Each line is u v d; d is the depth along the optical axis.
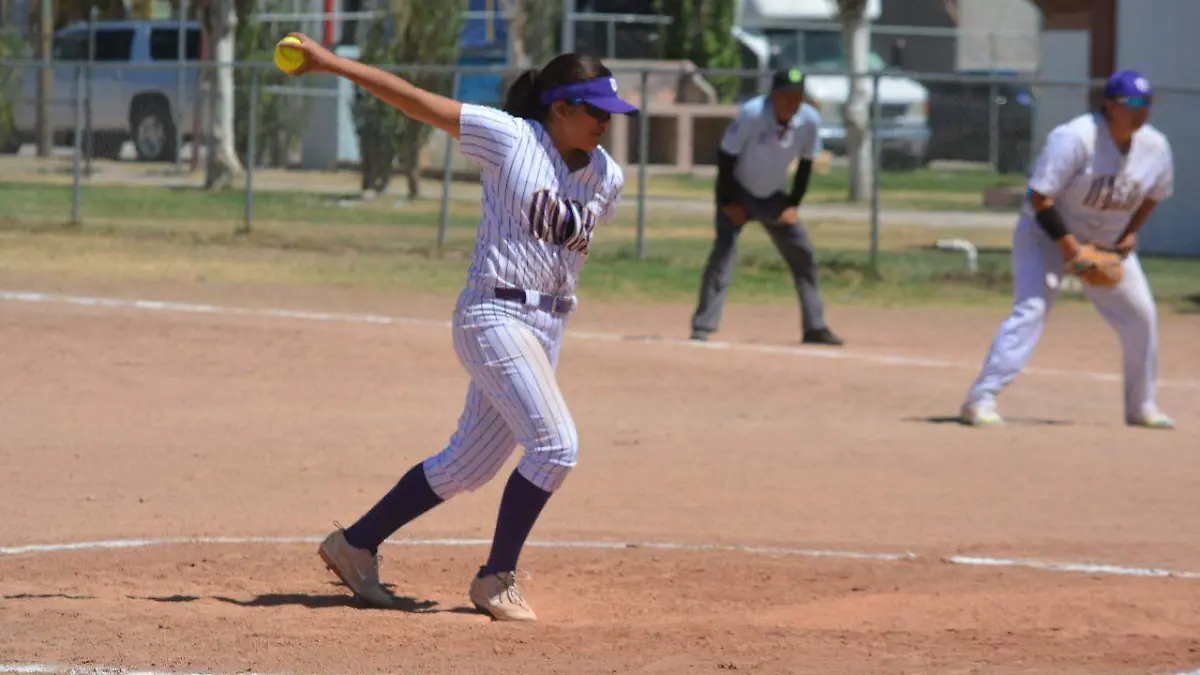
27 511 31.80
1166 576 27.47
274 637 22.30
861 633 23.14
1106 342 65.25
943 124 156.88
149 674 20.05
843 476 37.16
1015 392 52.00
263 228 95.69
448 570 27.70
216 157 118.56
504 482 36.25
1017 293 44.47
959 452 40.44
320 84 132.50
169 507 32.50
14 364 50.53
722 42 159.62
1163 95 99.81
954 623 23.92
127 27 141.38
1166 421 45.19
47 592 25.23
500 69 85.56
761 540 30.53
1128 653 22.00
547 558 28.56
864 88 130.62
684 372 53.12
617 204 23.70
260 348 55.16
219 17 118.75
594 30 160.50
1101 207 42.78
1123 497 35.19
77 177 93.44
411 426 42.50
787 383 51.66
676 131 149.38
